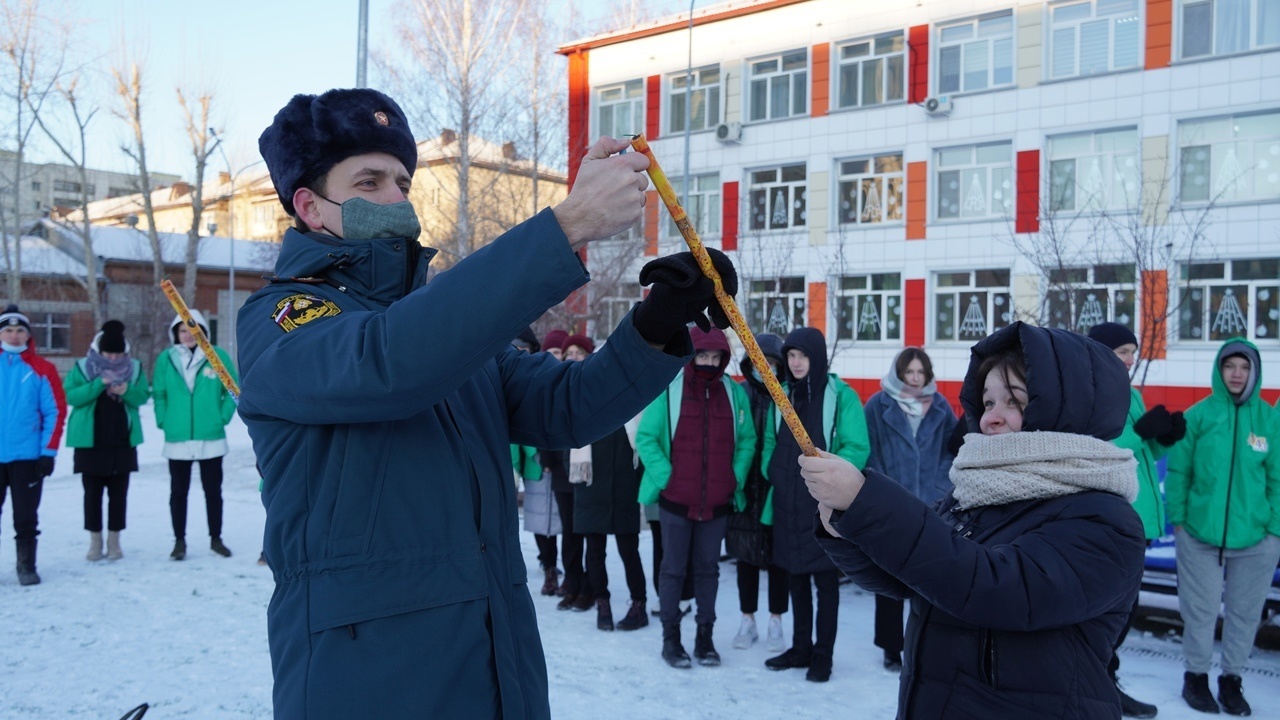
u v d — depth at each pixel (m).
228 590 5.97
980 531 1.81
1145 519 4.32
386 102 1.70
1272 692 4.42
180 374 6.95
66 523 8.37
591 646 5.05
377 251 1.58
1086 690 1.65
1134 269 13.50
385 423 1.45
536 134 16.09
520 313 1.28
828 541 1.81
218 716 3.86
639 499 4.93
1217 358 4.30
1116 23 15.95
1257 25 14.83
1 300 30.66
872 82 18.36
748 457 4.90
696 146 20.14
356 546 1.41
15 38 24.19
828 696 4.30
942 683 1.73
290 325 1.44
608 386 1.67
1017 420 1.85
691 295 1.55
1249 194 14.81
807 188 18.84
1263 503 4.10
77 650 4.74
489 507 1.56
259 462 1.54
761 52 19.41
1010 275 16.70
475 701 1.44
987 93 16.98
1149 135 15.52
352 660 1.37
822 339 4.80
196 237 27.25
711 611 4.78
